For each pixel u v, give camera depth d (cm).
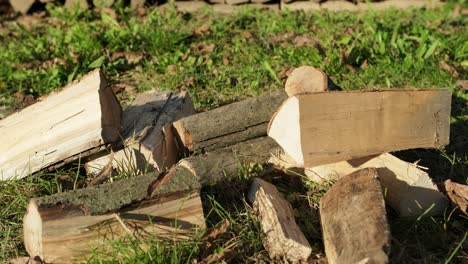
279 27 789
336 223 356
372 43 700
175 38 729
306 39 724
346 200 363
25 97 623
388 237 325
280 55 681
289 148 394
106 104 437
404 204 397
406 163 399
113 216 355
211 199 398
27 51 723
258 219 391
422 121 418
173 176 373
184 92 521
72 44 730
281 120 395
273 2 897
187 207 372
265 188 401
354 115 390
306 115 376
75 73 663
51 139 433
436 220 399
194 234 375
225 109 454
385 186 407
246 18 833
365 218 341
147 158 432
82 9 884
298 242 358
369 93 394
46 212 343
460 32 770
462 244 383
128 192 359
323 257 371
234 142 453
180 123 448
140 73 676
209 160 416
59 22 852
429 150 490
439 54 681
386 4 894
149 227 365
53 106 450
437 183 423
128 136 444
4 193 429
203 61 690
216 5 894
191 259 363
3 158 444
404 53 673
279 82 625
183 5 899
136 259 353
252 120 453
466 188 401
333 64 647
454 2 895
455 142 512
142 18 855
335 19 821
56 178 431
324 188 421
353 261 321
